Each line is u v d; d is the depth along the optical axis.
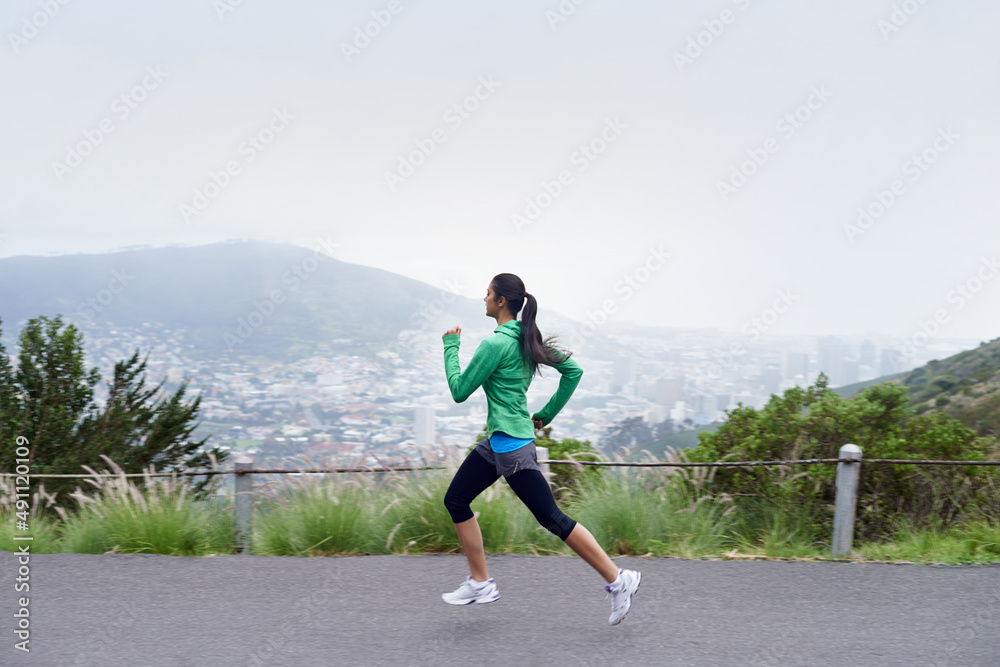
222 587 3.87
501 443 3.27
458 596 3.51
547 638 3.14
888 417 6.96
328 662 2.88
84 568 4.23
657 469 5.33
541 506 3.22
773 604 3.58
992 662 2.87
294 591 3.80
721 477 6.17
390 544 4.69
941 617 3.40
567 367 3.38
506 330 3.33
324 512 4.80
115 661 2.90
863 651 2.99
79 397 13.01
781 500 5.68
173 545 4.75
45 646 3.06
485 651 2.99
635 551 4.68
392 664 2.86
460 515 3.48
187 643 3.09
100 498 5.32
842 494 4.69
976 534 4.83
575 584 3.91
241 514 5.01
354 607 3.55
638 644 3.06
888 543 5.24
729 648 3.02
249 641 3.11
